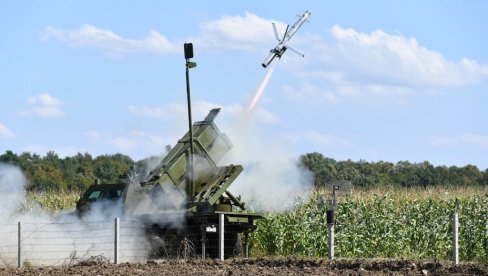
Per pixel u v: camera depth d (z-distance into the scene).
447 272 21.88
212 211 28.81
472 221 30.31
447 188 38.97
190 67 29.55
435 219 32.03
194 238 29.16
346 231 31.75
